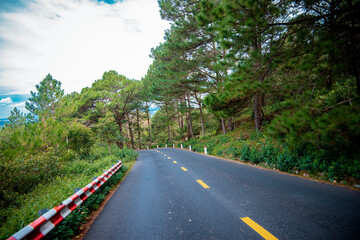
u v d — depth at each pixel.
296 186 5.34
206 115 32.72
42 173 9.34
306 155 6.55
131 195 6.23
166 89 22.19
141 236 3.42
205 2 5.27
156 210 4.64
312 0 4.65
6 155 9.78
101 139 23.02
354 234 2.77
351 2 4.16
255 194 5.04
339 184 5.09
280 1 4.87
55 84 28.22
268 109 12.90
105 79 32.53
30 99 27.27
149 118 52.38
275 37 5.57
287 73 6.81
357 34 4.28
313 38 5.15
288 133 4.64
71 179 9.21
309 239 2.79
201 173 8.55
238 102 7.31
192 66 16.19
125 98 33.19
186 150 23.73
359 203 3.81
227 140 16.36
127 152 21.39
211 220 3.78
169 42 15.38
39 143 12.63
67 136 16.25
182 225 3.69
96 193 6.17
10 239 2.38
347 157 5.28
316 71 5.69
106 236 3.56
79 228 4.04
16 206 5.90
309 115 4.39
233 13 4.83
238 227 3.37
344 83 7.25
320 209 3.73
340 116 3.93
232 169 8.80
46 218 3.15
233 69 6.16
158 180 8.05
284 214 3.69
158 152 25.67
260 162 9.03
